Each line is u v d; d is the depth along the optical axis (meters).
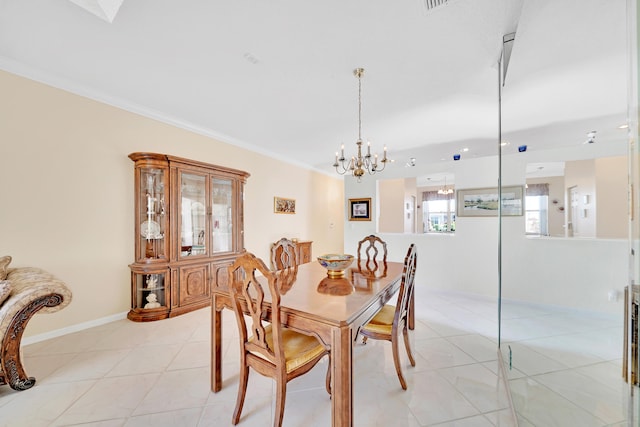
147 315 2.83
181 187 3.12
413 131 3.83
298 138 4.21
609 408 1.34
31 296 1.72
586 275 2.44
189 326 2.72
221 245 3.74
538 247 3.00
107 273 2.77
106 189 2.77
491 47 1.94
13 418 1.46
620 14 1.25
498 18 1.64
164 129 3.29
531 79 2.19
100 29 1.77
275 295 1.28
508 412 1.53
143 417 1.48
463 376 1.88
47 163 2.38
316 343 1.53
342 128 3.72
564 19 1.46
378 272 2.35
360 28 1.75
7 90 2.18
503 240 3.35
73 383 1.77
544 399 1.54
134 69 2.27
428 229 8.59
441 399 1.64
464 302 3.61
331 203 7.23
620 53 1.40
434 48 1.96
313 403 1.62
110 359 2.08
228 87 2.56
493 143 4.43
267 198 5.02
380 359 2.12
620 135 1.58
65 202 2.49
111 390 1.71
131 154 2.87
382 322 1.87
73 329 2.54
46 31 1.80
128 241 2.94
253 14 1.62
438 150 4.91
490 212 3.78
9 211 2.20
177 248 3.05
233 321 2.87
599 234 2.37
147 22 1.70
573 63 1.91
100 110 2.71
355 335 1.29
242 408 1.46
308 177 6.25
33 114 2.30
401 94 2.69
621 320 1.48
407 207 7.78
